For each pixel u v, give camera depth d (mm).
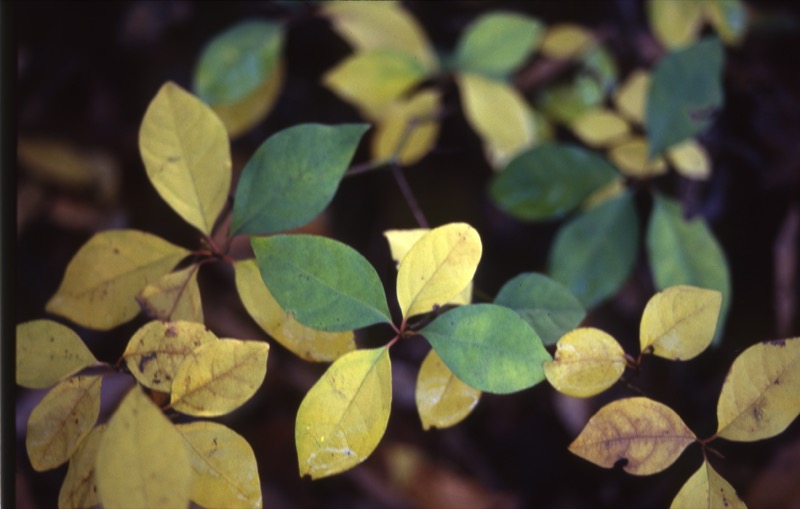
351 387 455
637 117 757
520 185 623
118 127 938
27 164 900
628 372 482
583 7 953
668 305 470
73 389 468
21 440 740
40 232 894
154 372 464
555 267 623
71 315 491
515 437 906
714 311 469
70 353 475
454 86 885
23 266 878
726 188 894
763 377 464
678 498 459
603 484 870
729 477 772
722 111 905
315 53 983
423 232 504
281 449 832
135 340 465
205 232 496
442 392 482
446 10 971
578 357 458
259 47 673
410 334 462
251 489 460
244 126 701
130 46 956
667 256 610
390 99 696
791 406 462
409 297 460
